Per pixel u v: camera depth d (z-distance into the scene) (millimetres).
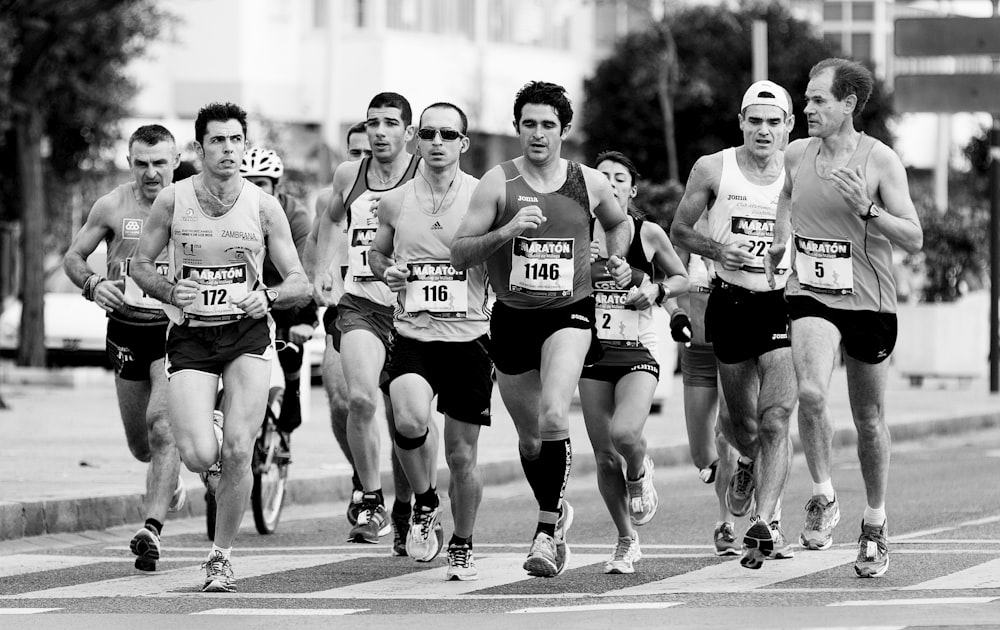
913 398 61656
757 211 25547
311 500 36594
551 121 23312
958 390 66625
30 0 64062
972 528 30078
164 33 95812
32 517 30891
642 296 24609
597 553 27469
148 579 25312
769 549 24297
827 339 23969
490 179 23578
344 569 26031
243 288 24141
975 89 59062
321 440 45719
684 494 37469
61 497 31906
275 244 24453
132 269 24438
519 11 110125
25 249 65938
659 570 25266
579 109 113938
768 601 21969
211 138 23969
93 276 27016
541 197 23484
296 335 31156
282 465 31859
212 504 29875
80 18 65312
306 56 100562
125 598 23375
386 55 100625
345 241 30281
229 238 24062
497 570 25516
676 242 25938
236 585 24438
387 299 28750
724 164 25703
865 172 23844
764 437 25031
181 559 27906
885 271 23953
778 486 24906
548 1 112875
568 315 23609
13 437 45031
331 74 89312
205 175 24141
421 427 24422
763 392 25188
